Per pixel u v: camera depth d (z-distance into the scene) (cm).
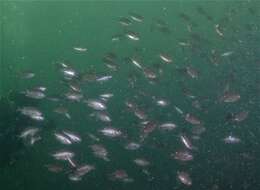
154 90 1844
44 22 5675
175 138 1897
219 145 1844
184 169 1775
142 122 1087
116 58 1182
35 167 1725
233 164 1725
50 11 5297
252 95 1884
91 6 5222
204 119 1975
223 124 1922
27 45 5719
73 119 2470
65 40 5759
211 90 2042
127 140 1044
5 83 1648
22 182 1630
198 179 1656
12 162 1370
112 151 2006
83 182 1708
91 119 2427
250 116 1878
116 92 2188
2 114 1383
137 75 1379
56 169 1015
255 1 1962
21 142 1361
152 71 1176
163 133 1912
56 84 1873
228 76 1759
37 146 1814
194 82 2073
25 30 5700
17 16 5044
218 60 1409
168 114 1950
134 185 1689
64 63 1174
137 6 4928
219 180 1617
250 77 1828
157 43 3225
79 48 1321
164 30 1338
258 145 1739
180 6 4409
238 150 1758
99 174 1792
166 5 4559
